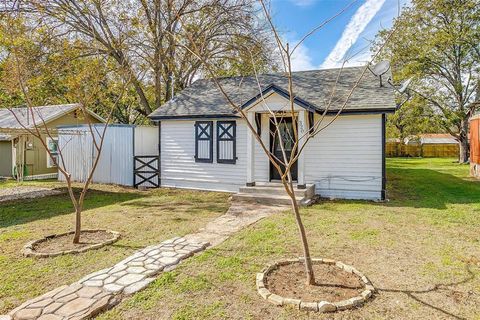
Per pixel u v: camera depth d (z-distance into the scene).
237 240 5.61
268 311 3.31
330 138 9.84
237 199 9.59
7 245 5.44
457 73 21.11
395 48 20.72
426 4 19.89
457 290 3.73
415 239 5.63
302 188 9.28
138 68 15.34
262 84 12.48
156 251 5.05
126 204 9.19
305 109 9.13
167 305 3.45
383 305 3.41
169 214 7.83
